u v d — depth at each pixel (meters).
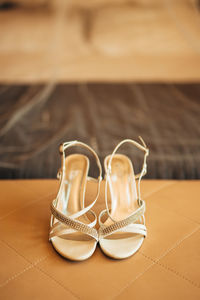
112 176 0.66
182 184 0.72
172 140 0.90
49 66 1.38
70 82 1.31
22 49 1.45
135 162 0.78
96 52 1.46
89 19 1.53
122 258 0.49
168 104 1.14
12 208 0.62
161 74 1.35
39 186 0.71
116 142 0.89
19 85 1.27
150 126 0.99
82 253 0.50
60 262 0.49
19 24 1.48
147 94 1.22
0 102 1.14
